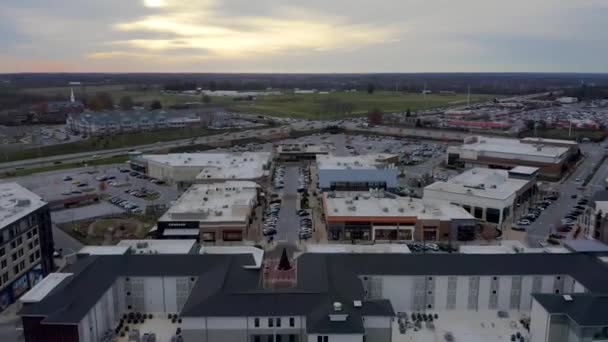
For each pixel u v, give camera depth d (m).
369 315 74.69
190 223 128.00
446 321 86.88
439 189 153.50
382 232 130.25
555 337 74.81
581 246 99.56
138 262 91.19
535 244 125.56
